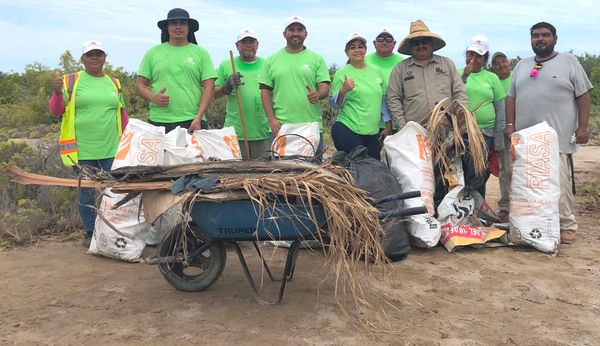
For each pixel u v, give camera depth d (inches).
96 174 166.1
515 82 247.0
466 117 223.6
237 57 275.7
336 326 149.3
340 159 207.5
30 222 244.7
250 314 157.5
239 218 150.8
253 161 168.6
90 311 160.4
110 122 228.8
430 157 225.5
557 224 220.1
